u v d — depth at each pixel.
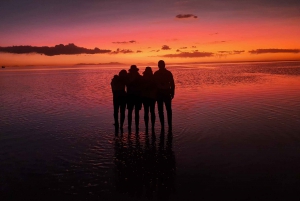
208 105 11.67
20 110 11.41
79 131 8.01
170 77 7.96
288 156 5.69
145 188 4.47
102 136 7.48
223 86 19.09
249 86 18.70
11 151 6.34
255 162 5.41
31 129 8.27
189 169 5.17
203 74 33.78
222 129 7.85
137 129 8.08
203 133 7.50
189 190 4.38
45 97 15.28
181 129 7.98
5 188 4.52
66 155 6.03
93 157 5.88
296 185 4.46
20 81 28.61
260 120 8.80
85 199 4.14
